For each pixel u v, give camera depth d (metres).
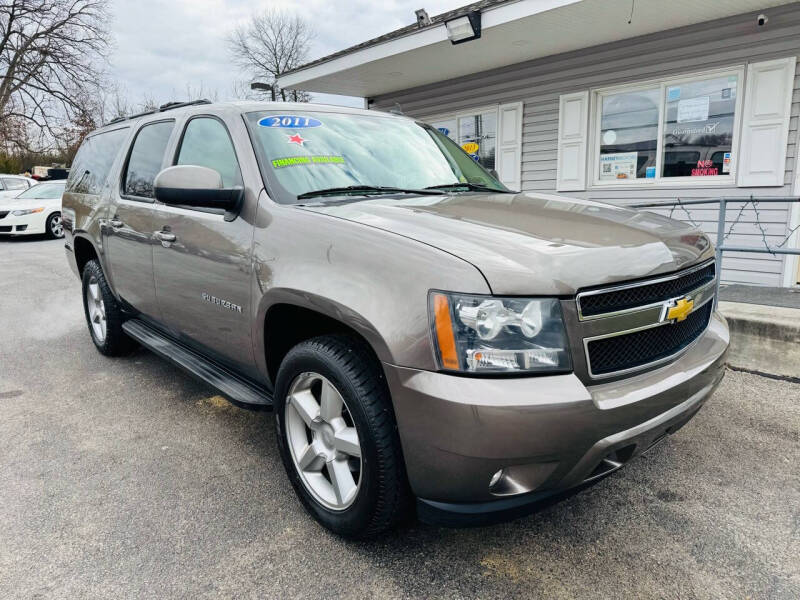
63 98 28.64
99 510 2.45
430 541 2.24
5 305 6.52
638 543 2.21
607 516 2.39
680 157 7.06
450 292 1.74
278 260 2.28
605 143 7.72
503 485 1.80
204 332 2.90
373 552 2.17
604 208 2.66
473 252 1.85
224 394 2.72
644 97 7.24
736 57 6.36
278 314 2.42
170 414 3.45
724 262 6.84
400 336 1.80
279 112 2.91
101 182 4.12
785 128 6.13
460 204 2.49
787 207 6.27
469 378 1.71
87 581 2.02
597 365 1.85
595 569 2.07
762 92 6.24
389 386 1.84
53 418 3.40
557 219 2.30
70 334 5.27
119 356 4.51
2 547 2.21
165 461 2.88
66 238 4.80
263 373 2.55
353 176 2.77
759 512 2.39
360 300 1.91
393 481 1.95
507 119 8.70
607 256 1.92
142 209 3.36
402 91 10.31
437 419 1.72
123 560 2.13
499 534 2.28
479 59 8.15
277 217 2.37
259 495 2.57
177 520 2.38
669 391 1.94
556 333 1.75
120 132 4.13
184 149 3.16
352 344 2.07
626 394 1.84
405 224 2.10
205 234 2.72
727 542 2.20
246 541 2.24
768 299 4.97
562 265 1.82
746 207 6.55
